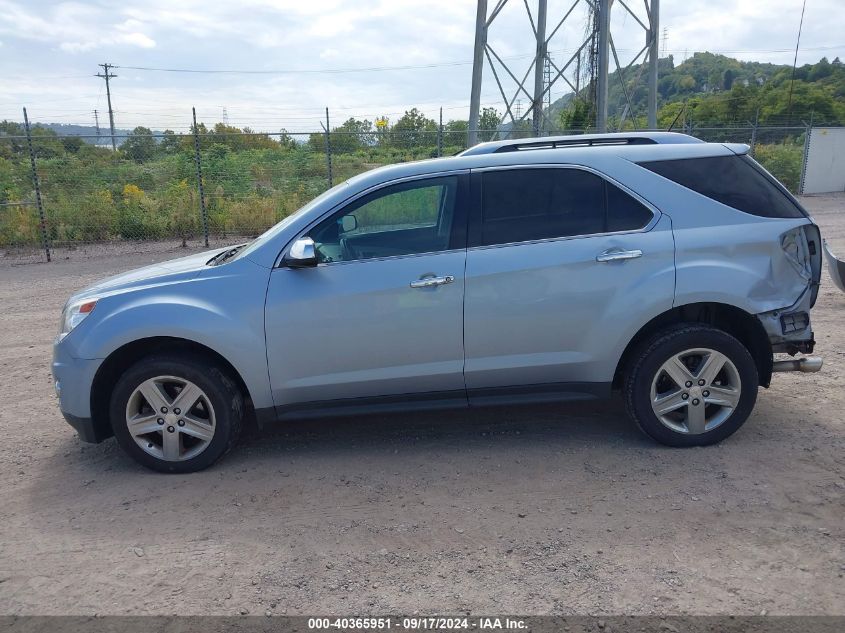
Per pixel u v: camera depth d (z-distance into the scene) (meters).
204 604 3.01
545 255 4.19
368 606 2.95
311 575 3.19
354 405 4.35
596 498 3.79
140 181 16.77
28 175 15.99
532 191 4.31
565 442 4.56
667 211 4.27
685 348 4.20
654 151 4.41
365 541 3.46
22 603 3.07
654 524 3.49
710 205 4.29
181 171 17.03
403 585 3.09
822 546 3.24
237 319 4.17
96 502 4.01
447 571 3.18
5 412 5.63
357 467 4.33
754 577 3.03
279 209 16.11
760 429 4.60
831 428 4.56
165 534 3.61
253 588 3.11
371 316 4.19
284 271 4.24
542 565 3.19
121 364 4.41
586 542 3.37
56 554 3.46
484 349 4.25
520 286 4.18
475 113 18.31
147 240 15.62
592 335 4.23
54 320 8.86
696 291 4.16
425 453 4.50
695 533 3.40
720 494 3.76
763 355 4.39
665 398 4.28
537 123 19.62
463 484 4.04
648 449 4.37
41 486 4.26
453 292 4.18
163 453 4.32
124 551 3.46
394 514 3.72
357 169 17.41
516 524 3.56
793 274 4.30
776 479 3.90
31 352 7.43
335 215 4.33
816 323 7.32
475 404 4.37
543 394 4.38
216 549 3.45
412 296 4.17
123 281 4.53
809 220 4.34
